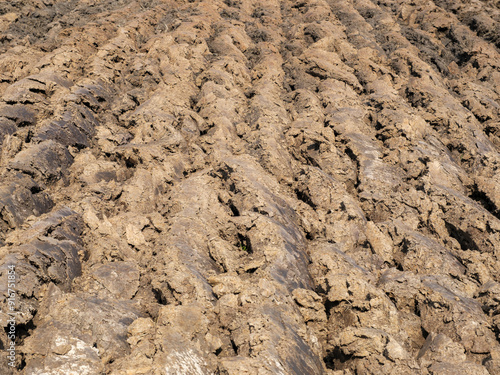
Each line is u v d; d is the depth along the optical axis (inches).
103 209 648.4
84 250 563.5
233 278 512.4
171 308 454.0
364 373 452.8
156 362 406.0
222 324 475.5
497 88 1196.5
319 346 486.3
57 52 1061.8
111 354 429.4
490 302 537.0
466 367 447.2
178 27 1311.5
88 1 1552.7
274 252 557.6
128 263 542.0
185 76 1043.9
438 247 634.8
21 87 880.3
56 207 637.3
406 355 449.7
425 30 1456.7
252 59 1224.8
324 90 1057.5
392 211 706.8
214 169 726.5
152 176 703.1
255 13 1544.0
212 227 605.9
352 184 778.8
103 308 463.8
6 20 1369.3
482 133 936.3
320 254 589.9
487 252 645.3
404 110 961.5
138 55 1130.0
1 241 565.9
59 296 464.8
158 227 608.7
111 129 832.3
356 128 874.1
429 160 797.9
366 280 565.3
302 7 1547.7
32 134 749.3
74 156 767.1
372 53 1228.5
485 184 770.8
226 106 923.4
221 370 412.2
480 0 1643.7
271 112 900.0
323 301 534.6
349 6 1525.6
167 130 813.2
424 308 536.7
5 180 625.6
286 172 767.1
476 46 1314.0
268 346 437.1
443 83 1148.5
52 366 399.5
